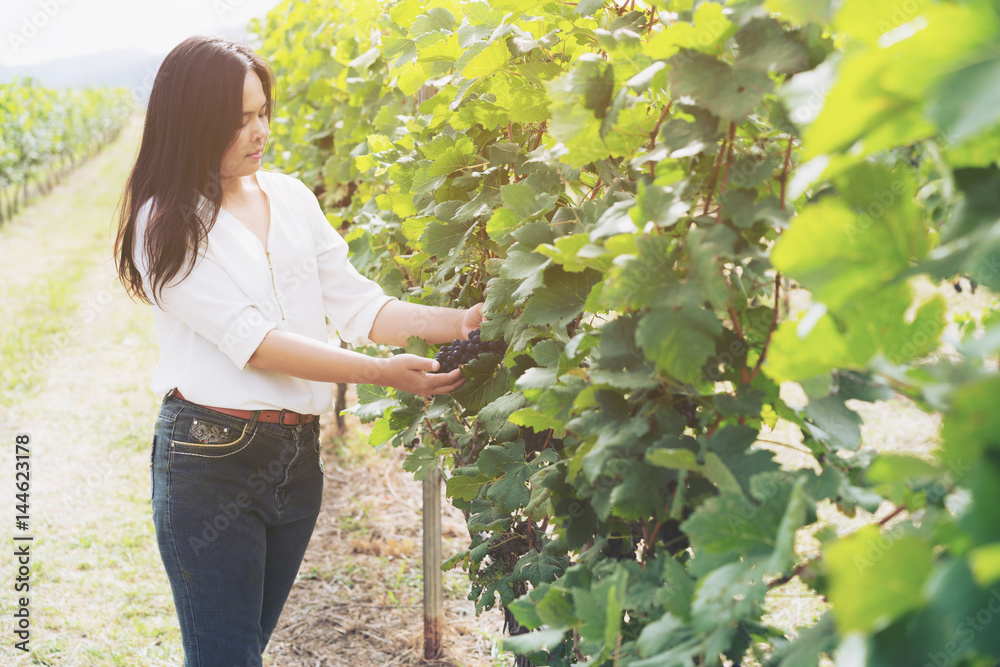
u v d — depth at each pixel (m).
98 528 3.76
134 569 3.42
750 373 0.96
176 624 3.02
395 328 1.87
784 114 0.90
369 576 3.34
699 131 0.91
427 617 2.75
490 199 1.61
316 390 1.83
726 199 0.90
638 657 0.94
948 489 0.74
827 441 0.98
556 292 1.16
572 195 1.53
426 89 2.20
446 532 3.62
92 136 20.64
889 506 2.94
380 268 2.62
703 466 0.82
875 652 0.53
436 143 1.70
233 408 1.68
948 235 0.62
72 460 4.50
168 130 1.62
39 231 11.00
